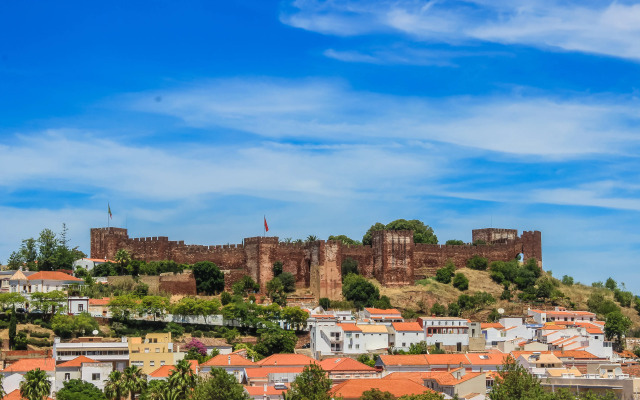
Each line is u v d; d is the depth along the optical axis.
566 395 184.50
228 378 198.12
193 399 193.12
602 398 185.50
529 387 192.62
